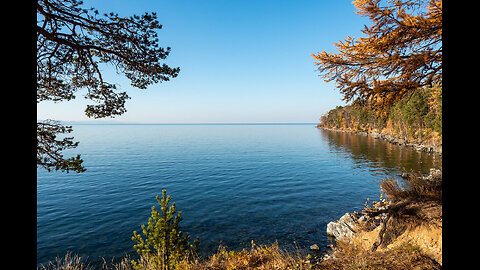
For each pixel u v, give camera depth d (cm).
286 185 2847
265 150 7125
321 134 13550
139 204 2248
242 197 2375
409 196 621
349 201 2064
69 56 473
